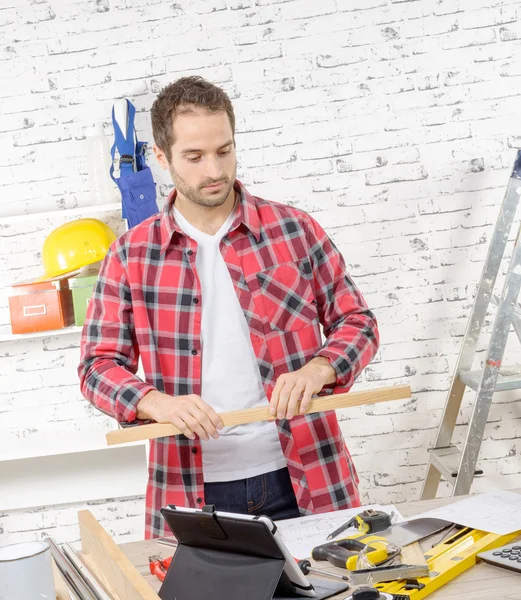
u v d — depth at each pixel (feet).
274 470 5.59
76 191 9.96
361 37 9.72
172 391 5.72
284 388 4.91
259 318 5.72
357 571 3.87
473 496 4.92
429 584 3.73
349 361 5.36
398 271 10.00
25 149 9.90
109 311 5.78
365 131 9.84
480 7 9.70
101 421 10.34
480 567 3.96
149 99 9.80
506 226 9.16
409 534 4.40
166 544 4.76
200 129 5.24
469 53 9.75
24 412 10.28
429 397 10.16
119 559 3.76
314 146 9.86
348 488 5.73
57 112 9.86
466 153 9.86
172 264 5.75
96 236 9.19
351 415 10.19
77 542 10.55
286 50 9.73
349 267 10.00
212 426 4.75
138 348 6.04
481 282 9.29
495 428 10.25
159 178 9.90
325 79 9.77
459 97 9.80
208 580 3.75
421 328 10.09
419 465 10.23
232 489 5.56
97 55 9.77
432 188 9.90
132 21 9.71
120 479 10.43
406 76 9.77
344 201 9.92
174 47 9.74
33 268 10.07
